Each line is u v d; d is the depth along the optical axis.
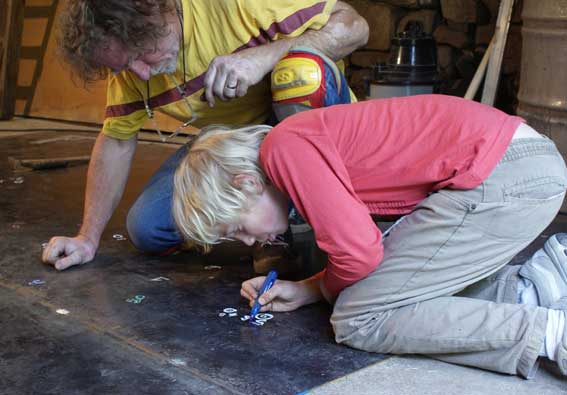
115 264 2.24
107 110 2.25
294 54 2.01
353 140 1.56
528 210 1.51
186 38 2.01
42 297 1.97
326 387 1.46
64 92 5.54
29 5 5.84
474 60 3.95
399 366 1.54
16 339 1.72
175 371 1.54
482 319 1.48
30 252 2.37
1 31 5.84
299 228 2.54
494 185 1.48
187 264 2.25
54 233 2.58
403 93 3.59
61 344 1.69
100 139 2.29
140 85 2.16
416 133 1.54
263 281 1.88
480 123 1.52
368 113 1.60
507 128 1.52
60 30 1.77
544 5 2.76
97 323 1.80
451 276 1.55
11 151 4.25
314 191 1.49
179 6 1.97
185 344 1.67
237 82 1.90
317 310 1.85
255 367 1.55
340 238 1.49
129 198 3.09
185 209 1.57
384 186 1.55
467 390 1.43
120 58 1.77
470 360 1.51
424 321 1.52
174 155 2.34
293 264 2.15
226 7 2.00
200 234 1.58
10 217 2.79
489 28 3.89
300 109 2.04
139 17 1.70
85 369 1.56
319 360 1.58
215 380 1.49
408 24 4.00
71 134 4.90
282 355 1.60
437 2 4.08
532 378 1.47
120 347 1.66
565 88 2.77
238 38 2.04
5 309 1.90
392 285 1.55
